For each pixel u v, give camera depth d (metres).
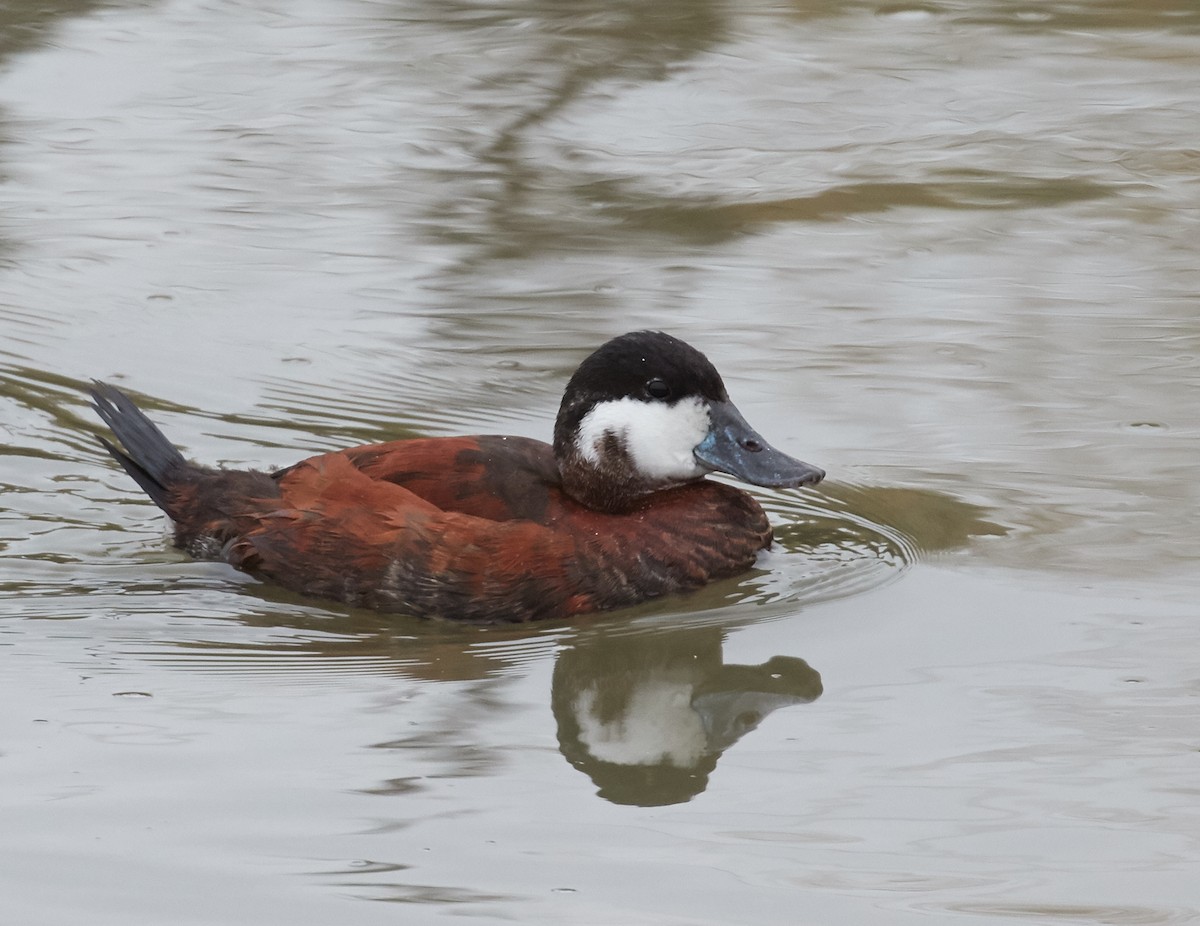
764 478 9.61
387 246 15.07
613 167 17.03
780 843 6.84
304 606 9.40
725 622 9.22
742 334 13.30
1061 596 9.34
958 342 13.16
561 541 9.27
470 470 9.53
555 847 6.80
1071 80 19.56
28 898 6.36
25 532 10.36
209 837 6.83
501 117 18.33
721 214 15.91
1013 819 7.00
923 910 6.31
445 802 7.18
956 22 21.59
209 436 11.66
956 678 8.39
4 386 12.39
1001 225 15.70
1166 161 17.22
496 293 14.09
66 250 14.95
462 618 9.23
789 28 21.33
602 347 9.80
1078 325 13.47
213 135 17.75
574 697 8.30
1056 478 10.98
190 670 8.55
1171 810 7.04
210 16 21.50
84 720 7.93
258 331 13.38
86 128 17.86
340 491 9.52
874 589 9.60
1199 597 9.26
